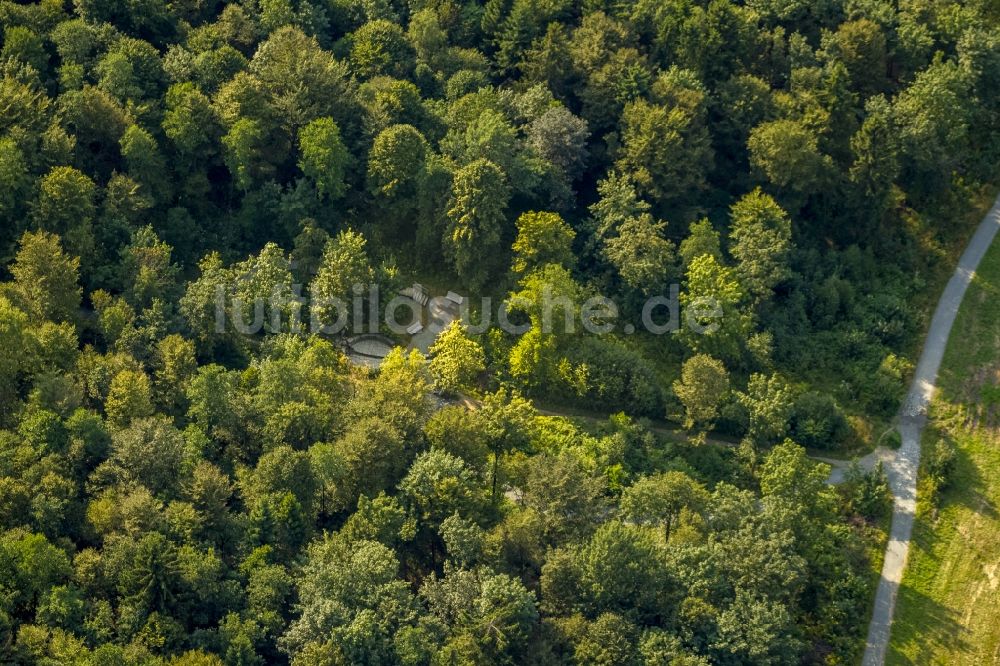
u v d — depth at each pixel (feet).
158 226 603.26
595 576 478.18
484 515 514.27
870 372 602.03
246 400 527.81
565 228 597.52
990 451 581.53
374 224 620.49
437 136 636.89
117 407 511.81
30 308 544.21
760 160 632.79
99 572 458.09
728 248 626.23
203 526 478.18
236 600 460.96
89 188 573.33
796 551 511.81
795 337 608.19
